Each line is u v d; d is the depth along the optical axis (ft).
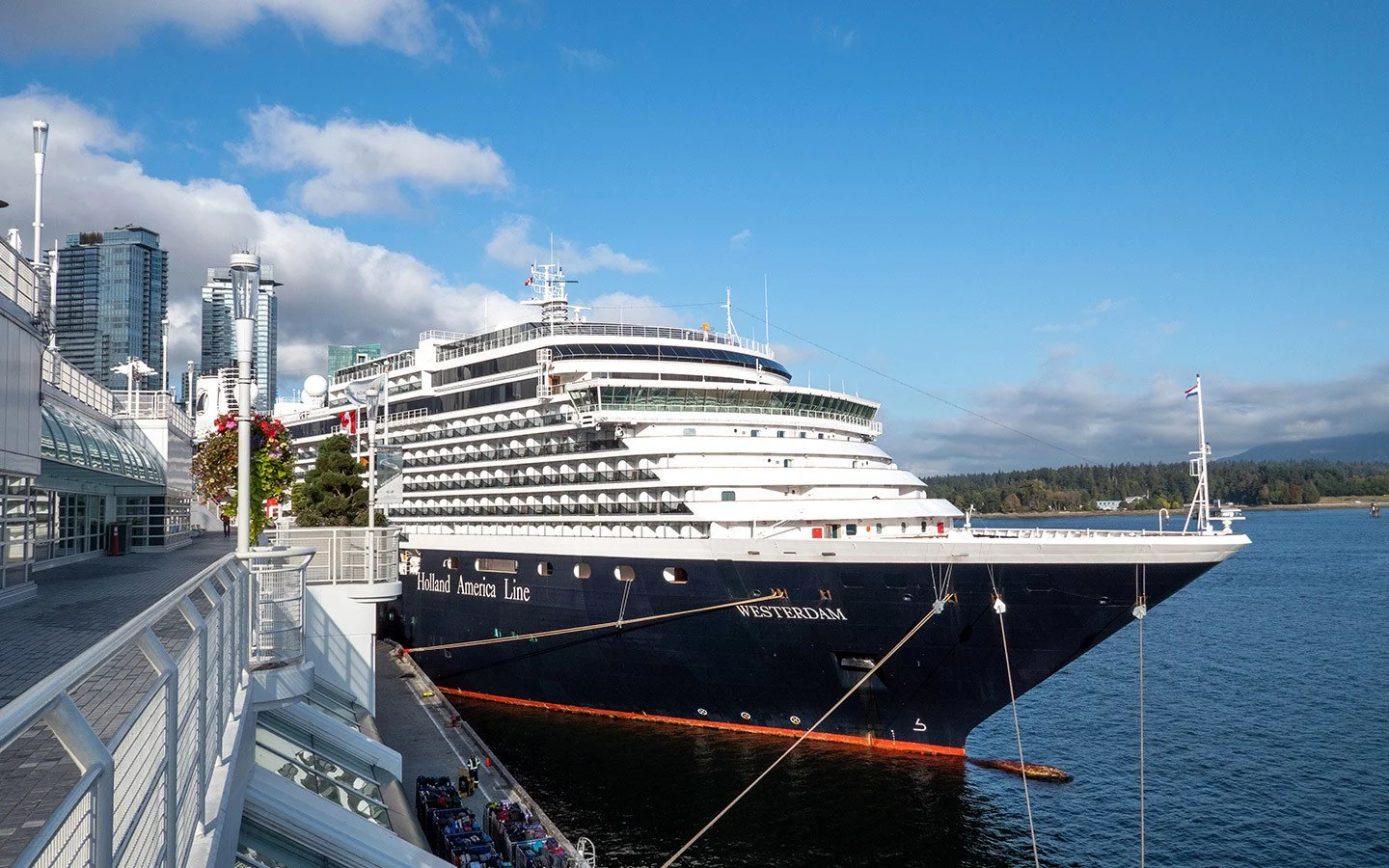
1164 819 132.67
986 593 128.98
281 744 77.41
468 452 184.65
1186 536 124.26
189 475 169.27
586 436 163.73
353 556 99.86
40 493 93.09
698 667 151.84
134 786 22.85
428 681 147.13
